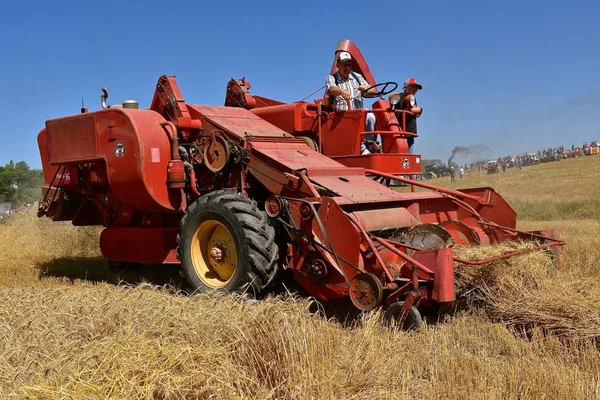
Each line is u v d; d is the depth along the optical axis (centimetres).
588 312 505
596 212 2153
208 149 723
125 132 730
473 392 392
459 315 574
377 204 673
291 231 625
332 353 409
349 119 798
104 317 466
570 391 384
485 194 771
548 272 593
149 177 721
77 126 792
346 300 671
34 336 441
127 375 339
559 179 4400
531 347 486
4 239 1191
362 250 579
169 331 420
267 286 636
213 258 679
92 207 912
